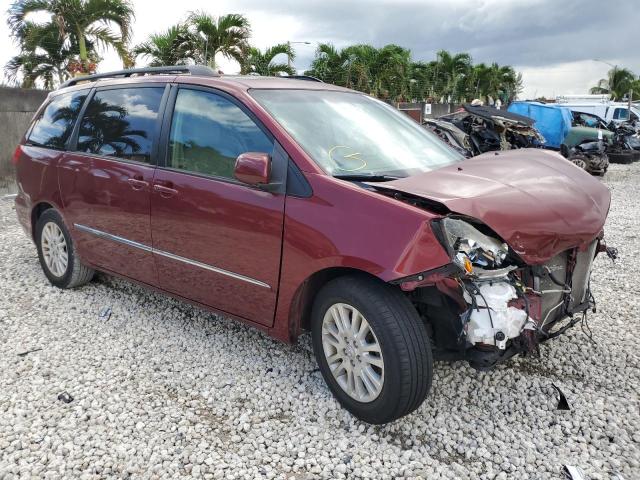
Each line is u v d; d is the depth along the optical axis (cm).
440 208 289
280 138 338
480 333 287
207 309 392
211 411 330
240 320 371
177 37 1562
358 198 300
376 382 299
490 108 1290
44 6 1286
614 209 1030
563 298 342
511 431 313
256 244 339
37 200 510
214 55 1598
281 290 333
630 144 2006
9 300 494
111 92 462
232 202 350
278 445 298
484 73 4059
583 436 309
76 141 477
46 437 301
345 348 315
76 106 493
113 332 430
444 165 385
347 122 385
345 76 2114
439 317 310
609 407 334
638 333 436
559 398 341
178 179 383
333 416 322
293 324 340
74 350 402
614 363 388
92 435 304
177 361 386
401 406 293
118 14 1330
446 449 298
